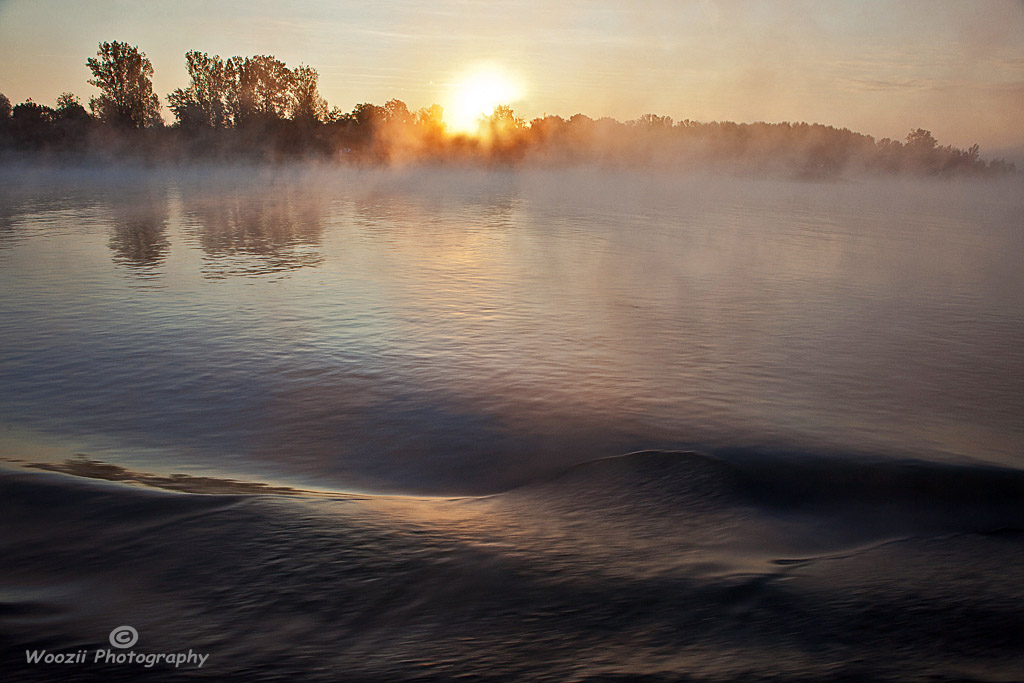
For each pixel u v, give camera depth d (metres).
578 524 4.13
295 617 3.21
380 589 3.43
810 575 3.60
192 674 2.80
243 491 4.70
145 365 7.34
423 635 3.08
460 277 12.16
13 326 8.72
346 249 15.30
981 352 8.07
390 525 4.07
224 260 13.70
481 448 5.49
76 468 5.02
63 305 9.80
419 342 8.19
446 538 3.93
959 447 5.47
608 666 2.87
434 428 5.86
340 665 2.88
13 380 6.90
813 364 7.57
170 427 5.88
